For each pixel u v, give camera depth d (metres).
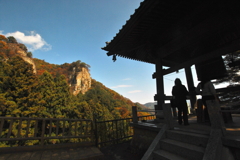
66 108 23.25
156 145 3.12
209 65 5.54
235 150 2.32
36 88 21.09
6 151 3.83
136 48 5.75
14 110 16.72
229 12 3.59
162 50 5.49
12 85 18.75
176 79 4.12
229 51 3.56
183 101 3.86
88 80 94.12
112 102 66.31
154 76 5.78
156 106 5.38
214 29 3.93
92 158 3.88
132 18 4.02
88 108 26.80
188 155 2.52
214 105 2.55
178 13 4.06
